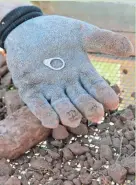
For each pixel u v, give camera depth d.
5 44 0.36
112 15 0.51
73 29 0.35
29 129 0.35
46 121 0.32
